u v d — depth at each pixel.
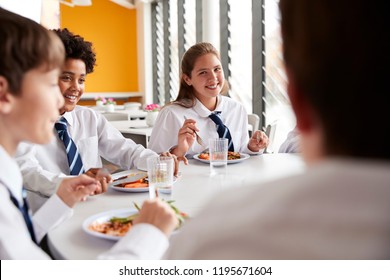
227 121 2.38
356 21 0.32
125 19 7.87
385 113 0.32
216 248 0.34
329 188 0.32
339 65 0.33
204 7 5.78
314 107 0.35
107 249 0.82
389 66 0.32
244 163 1.80
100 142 2.00
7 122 0.75
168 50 7.43
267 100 5.02
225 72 5.68
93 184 1.02
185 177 1.52
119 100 7.88
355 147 0.34
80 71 1.68
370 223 0.30
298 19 0.35
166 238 0.70
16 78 0.72
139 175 1.46
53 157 1.73
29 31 0.73
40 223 0.96
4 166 0.76
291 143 2.15
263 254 0.33
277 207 0.33
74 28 7.34
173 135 2.24
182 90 2.35
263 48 4.95
